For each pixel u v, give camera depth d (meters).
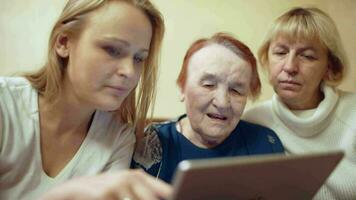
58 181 0.78
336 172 0.99
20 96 0.78
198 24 1.89
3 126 0.73
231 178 0.44
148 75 0.86
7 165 0.74
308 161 0.49
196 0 1.89
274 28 1.06
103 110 0.81
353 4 1.88
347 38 1.87
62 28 0.74
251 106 1.15
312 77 1.03
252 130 1.02
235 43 0.93
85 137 0.84
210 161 0.40
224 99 0.87
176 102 1.84
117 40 0.69
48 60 0.78
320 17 1.02
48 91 0.78
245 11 1.90
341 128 1.04
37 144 0.77
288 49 1.03
